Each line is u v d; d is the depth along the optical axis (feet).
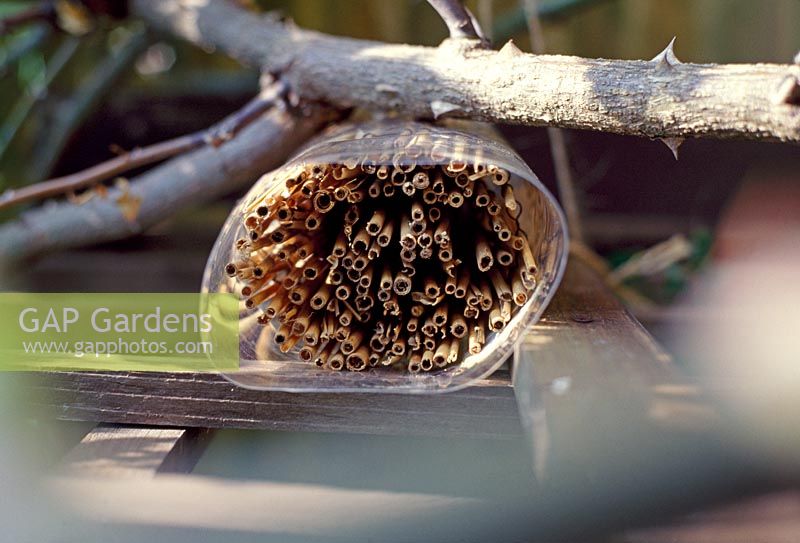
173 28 2.82
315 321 2.06
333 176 2.03
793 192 3.35
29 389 2.03
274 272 2.07
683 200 3.48
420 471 2.26
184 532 1.88
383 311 2.07
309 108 2.46
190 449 2.04
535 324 2.08
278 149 2.57
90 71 3.74
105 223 2.72
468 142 2.06
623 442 1.79
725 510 1.77
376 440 2.32
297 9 3.62
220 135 2.43
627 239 3.50
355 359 2.02
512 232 2.04
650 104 1.99
